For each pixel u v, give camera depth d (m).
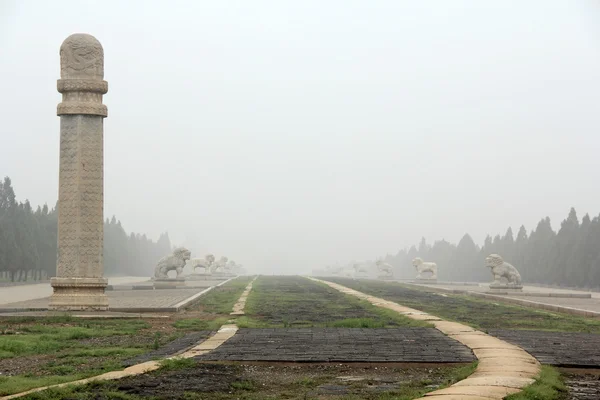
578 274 77.69
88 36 31.59
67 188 31.16
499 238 105.62
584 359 17.39
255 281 83.38
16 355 18.48
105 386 13.48
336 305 38.69
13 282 72.81
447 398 12.14
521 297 49.31
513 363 16.22
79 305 30.78
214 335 22.64
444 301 43.84
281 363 16.86
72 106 31.17
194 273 92.00
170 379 14.48
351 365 16.77
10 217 73.19
